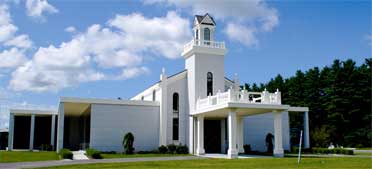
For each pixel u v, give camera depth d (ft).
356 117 232.53
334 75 241.76
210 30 134.51
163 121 129.59
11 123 143.95
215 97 113.39
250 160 88.12
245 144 141.38
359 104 233.96
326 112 242.37
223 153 129.59
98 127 123.75
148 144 129.39
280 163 78.74
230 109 103.24
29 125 165.99
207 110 114.42
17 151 131.23
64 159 96.32
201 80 129.80
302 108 153.58
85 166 76.02
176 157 103.86
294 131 250.16
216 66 133.18
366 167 68.64
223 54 134.62
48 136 165.99
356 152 149.69
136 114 129.49
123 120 127.34
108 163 82.79
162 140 128.47
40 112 147.74
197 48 130.41
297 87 260.62
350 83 237.45
